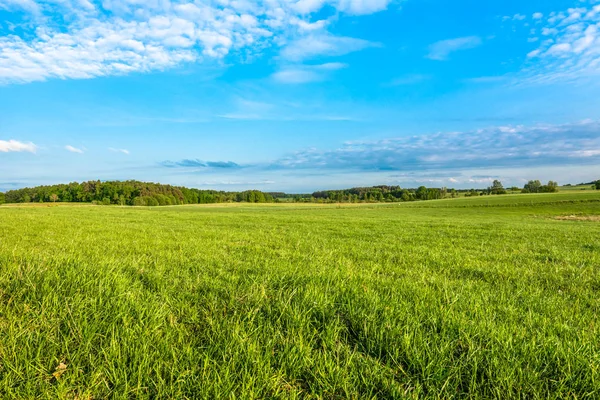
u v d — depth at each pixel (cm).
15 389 208
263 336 277
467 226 2181
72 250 750
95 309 308
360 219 2933
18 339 252
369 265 696
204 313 332
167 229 1526
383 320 307
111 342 251
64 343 254
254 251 870
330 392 221
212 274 542
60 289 350
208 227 1738
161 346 256
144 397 208
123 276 441
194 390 216
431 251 961
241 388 215
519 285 540
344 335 298
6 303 322
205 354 247
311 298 354
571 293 505
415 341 271
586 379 222
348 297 370
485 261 801
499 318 349
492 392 217
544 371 235
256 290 384
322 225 2094
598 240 1356
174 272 539
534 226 2333
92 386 214
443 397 215
